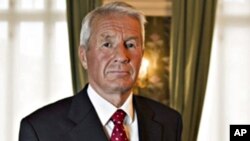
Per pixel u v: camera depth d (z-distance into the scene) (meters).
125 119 1.19
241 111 4.03
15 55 4.03
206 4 3.86
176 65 3.86
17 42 4.03
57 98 4.04
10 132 4.03
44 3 4.05
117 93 1.14
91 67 1.15
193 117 3.84
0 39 4.03
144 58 3.99
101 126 1.14
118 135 1.13
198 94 3.85
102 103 1.16
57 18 4.06
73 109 1.17
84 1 3.84
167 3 4.03
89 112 1.16
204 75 3.85
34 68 4.04
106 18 1.11
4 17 4.04
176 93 3.84
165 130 1.28
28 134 1.09
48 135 1.09
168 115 1.34
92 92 1.18
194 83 3.85
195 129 3.85
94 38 1.12
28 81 4.04
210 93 4.04
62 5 4.07
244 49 4.03
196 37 3.85
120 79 1.11
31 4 4.05
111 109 1.16
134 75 1.14
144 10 4.01
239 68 4.04
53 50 4.04
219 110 4.03
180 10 3.86
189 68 3.83
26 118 1.14
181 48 3.84
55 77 4.04
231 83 4.04
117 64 1.10
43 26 4.04
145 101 1.35
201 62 3.85
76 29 3.83
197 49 3.86
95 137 1.12
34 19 4.04
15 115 4.04
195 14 3.85
